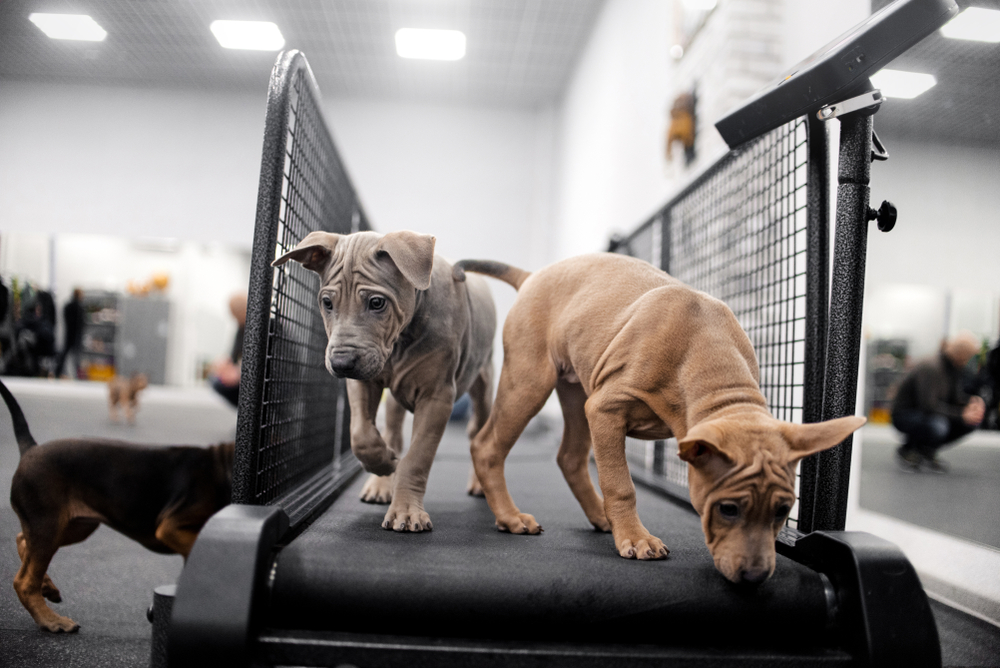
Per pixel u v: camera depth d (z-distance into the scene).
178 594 1.01
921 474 3.85
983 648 1.58
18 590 1.54
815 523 1.35
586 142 6.43
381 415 5.18
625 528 1.27
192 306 9.40
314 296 2.21
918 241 3.39
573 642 1.10
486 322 1.95
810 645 1.13
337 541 1.26
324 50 6.86
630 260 1.51
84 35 6.53
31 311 7.64
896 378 5.51
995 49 2.22
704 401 1.20
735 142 1.53
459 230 8.05
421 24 6.31
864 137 1.33
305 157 1.77
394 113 8.03
